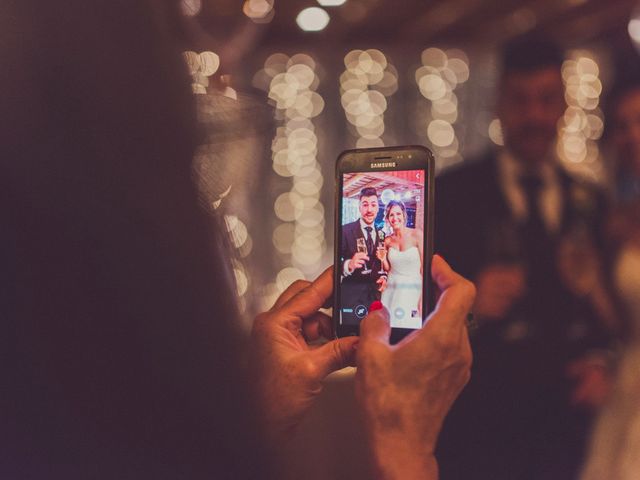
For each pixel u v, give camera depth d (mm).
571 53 8719
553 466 2326
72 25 273
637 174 2535
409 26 9141
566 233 2432
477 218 2457
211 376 279
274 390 686
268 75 8992
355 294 929
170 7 296
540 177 2477
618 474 2289
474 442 2363
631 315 2355
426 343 635
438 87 9586
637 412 2295
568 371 2369
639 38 6555
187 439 278
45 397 276
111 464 278
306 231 8508
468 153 9852
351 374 920
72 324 274
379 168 977
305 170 8672
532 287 2402
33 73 272
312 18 7816
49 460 278
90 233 272
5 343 276
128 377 274
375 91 9352
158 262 274
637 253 2359
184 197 285
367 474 875
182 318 276
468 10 8484
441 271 761
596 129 8391
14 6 272
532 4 8086
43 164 272
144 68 281
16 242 274
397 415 632
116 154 275
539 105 2449
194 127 293
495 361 2383
